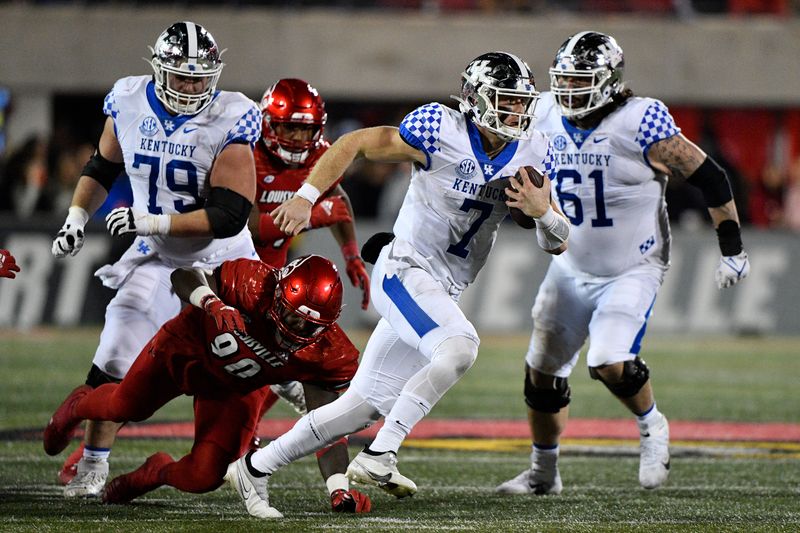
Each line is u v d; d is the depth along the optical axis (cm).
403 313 1314
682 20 4688
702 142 4169
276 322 1222
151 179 1434
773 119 4862
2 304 3706
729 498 1541
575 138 1543
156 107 1420
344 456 1399
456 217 1345
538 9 4716
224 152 1415
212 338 1250
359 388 1322
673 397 2728
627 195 1548
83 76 4556
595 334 1548
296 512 1368
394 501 1479
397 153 1322
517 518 1351
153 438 2006
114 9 4562
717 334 3947
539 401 1572
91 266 3728
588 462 1895
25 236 3716
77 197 1461
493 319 3894
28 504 1391
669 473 1777
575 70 1488
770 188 4619
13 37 4528
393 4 4697
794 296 3969
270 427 2220
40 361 2980
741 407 2594
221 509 1379
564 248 1354
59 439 1441
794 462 1897
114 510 1355
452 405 2555
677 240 3947
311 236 3738
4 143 4581
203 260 1518
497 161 1325
